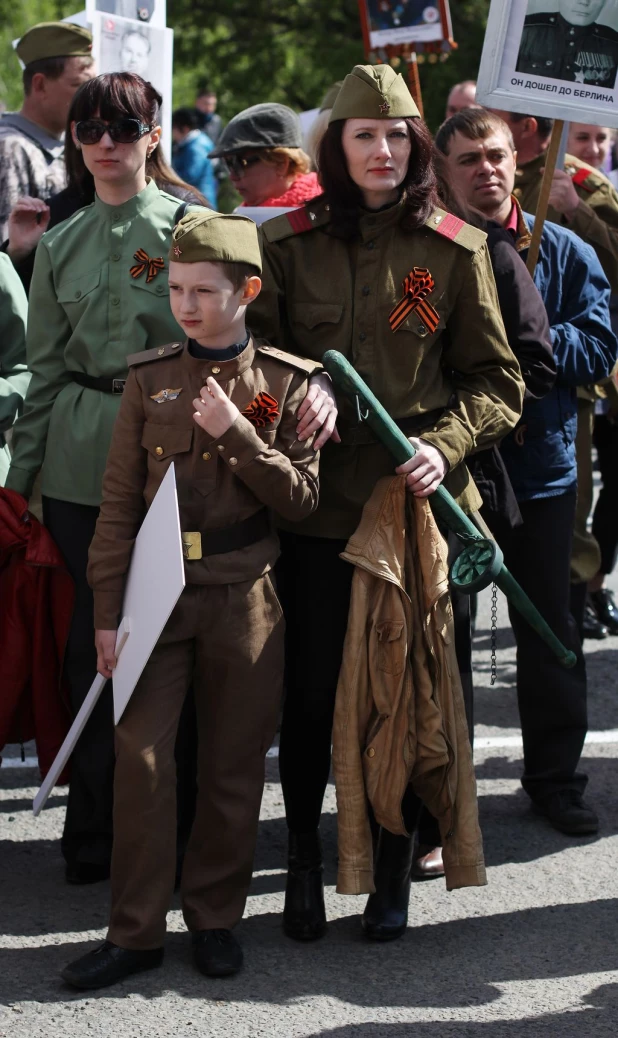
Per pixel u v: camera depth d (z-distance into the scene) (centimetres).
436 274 455
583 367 550
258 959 455
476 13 2184
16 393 532
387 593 450
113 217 491
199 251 416
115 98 474
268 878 520
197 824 452
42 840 552
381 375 456
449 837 462
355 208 453
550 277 559
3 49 2523
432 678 454
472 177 549
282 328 468
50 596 508
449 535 472
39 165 714
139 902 435
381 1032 409
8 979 439
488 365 471
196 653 446
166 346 445
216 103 2372
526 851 544
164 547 416
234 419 420
